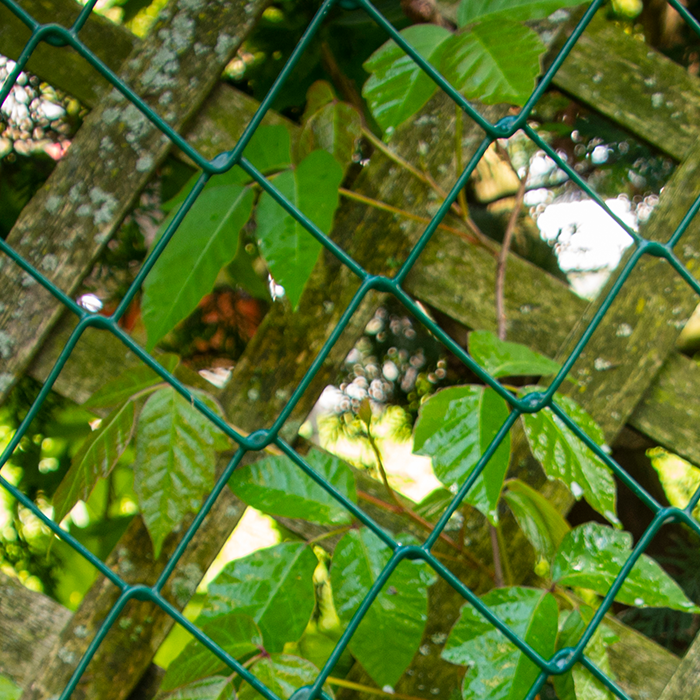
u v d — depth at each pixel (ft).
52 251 2.69
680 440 2.81
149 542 2.69
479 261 2.81
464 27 1.77
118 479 3.85
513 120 1.47
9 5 1.36
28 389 3.67
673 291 2.80
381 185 2.79
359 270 1.46
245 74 3.42
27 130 3.58
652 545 3.78
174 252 1.96
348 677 2.69
